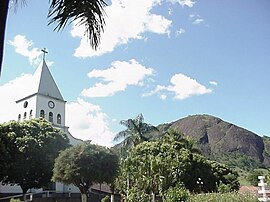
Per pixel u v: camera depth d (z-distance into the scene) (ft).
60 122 207.21
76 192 172.86
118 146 148.05
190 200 69.92
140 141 147.33
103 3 13.57
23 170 136.36
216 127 529.45
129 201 85.51
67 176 111.14
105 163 112.78
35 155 139.33
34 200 145.48
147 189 86.79
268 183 72.02
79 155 111.75
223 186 120.57
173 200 71.72
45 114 202.59
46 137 144.05
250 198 67.05
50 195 157.99
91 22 13.37
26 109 206.08
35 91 204.33
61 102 211.82
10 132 140.36
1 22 10.93
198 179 144.77
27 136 141.69
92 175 110.52
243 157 416.67
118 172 112.98
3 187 160.15
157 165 87.40
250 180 163.84
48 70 216.54
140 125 149.79
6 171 133.59
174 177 90.84
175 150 149.89
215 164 174.19
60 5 13.00
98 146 115.34
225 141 483.51
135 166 91.45
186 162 147.84
